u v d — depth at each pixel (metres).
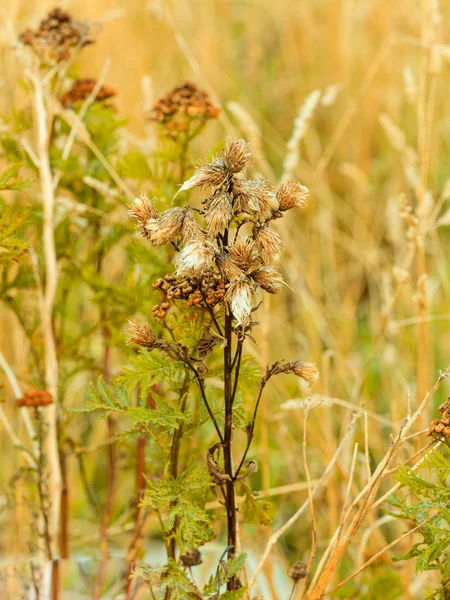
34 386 1.31
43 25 1.29
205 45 2.35
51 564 1.27
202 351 1.05
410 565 1.27
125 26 2.24
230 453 1.07
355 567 1.27
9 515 1.43
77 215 1.31
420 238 1.32
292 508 1.51
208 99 1.26
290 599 1.12
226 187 1.01
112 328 1.28
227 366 1.05
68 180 1.32
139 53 2.20
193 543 1.05
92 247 1.33
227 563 1.07
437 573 1.25
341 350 1.60
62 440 1.30
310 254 1.87
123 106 2.03
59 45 1.29
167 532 1.08
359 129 2.18
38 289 1.27
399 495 1.25
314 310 1.71
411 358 1.59
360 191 1.98
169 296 1.04
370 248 1.90
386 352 1.47
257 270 1.02
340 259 2.09
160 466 1.28
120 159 1.29
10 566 1.27
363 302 2.08
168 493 1.06
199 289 1.04
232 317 1.05
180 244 1.04
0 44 1.44
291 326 1.86
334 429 1.49
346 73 2.22
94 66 2.14
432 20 1.38
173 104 1.25
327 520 1.40
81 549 1.47
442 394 1.56
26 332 1.29
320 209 2.05
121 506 1.55
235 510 1.08
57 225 1.30
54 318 1.30
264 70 2.58
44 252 1.29
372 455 1.46
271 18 2.72
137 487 1.28
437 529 1.06
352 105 1.71
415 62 2.22
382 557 1.28
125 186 1.28
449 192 1.36
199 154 1.89
